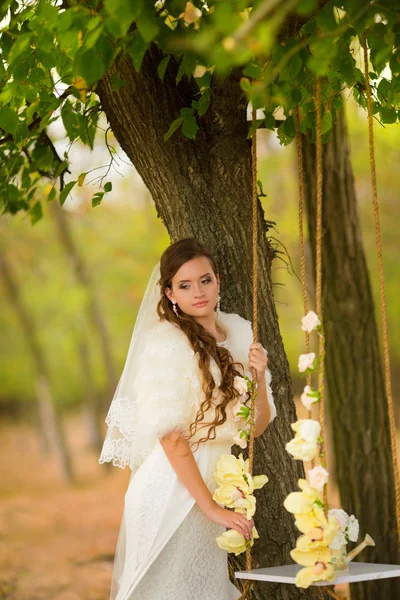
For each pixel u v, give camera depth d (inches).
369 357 246.8
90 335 901.8
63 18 126.1
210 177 175.5
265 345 176.9
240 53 103.5
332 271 247.6
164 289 155.5
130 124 173.8
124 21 116.3
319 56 120.5
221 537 142.6
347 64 159.5
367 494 241.3
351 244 247.6
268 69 137.7
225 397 150.4
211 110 174.4
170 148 173.5
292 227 551.5
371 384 245.8
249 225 176.7
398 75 167.0
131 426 154.2
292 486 177.6
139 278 745.0
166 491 152.0
